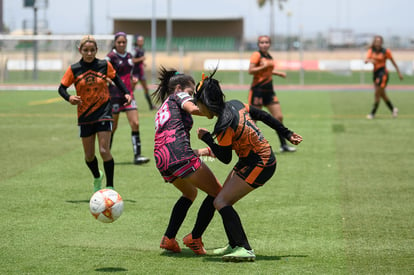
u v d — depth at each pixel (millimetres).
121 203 10297
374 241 11344
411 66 76562
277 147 23578
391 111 35531
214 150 9766
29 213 13352
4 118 33750
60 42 58156
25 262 9953
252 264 9906
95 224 12500
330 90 62906
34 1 70688
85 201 14578
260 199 14945
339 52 91812
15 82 58188
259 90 21953
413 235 11750
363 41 106938
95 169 14773
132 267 9727
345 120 33188
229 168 19219
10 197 14930
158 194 15445
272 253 10602
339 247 10953
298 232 11992
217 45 114375
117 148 23234
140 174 18062
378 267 9805
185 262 10039
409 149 22953
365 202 14617
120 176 17766
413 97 51250
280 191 15859
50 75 58312
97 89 14125
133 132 19703
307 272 9508
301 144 24391
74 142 24750
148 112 37594
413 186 16438
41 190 15781
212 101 9625
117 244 11109
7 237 11445
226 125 9531
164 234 10914
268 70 21875
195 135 21406
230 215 9922
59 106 41375
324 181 17141
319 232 11984
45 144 24156
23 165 19484
